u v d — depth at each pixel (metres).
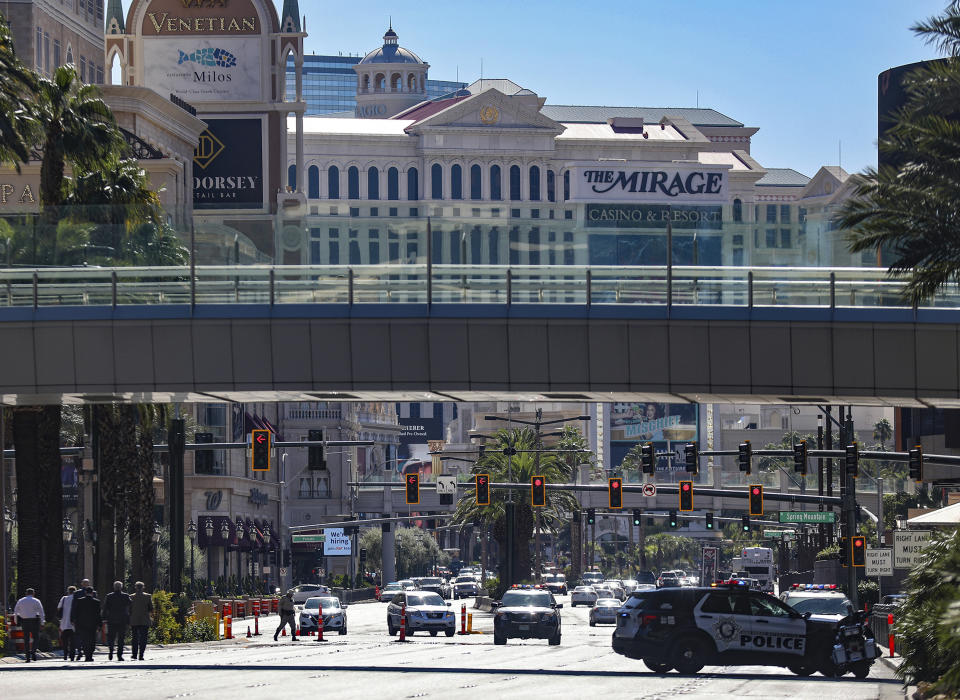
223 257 74.19
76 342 73.62
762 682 55.59
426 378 73.56
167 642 88.94
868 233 57.91
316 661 67.62
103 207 74.69
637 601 60.53
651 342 73.50
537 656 73.44
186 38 191.38
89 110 88.12
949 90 56.31
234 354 73.56
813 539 169.50
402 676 56.47
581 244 74.19
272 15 191.25
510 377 73.56
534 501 126.31
